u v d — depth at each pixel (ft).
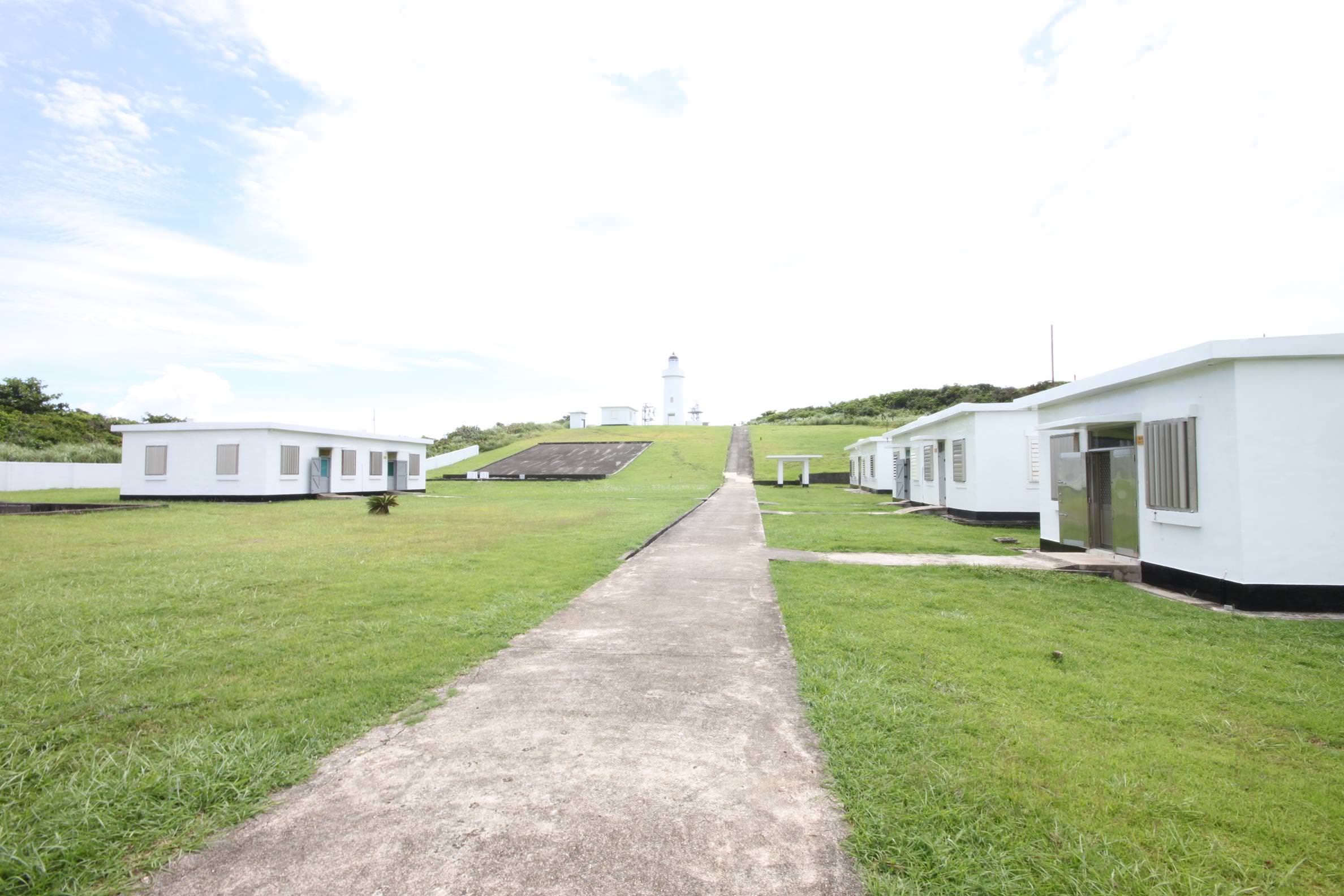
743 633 18.92
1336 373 23.16
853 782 10.03
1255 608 23.03
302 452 82.33
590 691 14.17
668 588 25.58
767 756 11.05
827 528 47.75
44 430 124.36
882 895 7.57
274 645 17.49
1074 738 11.96
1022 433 51.24
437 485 119.24
